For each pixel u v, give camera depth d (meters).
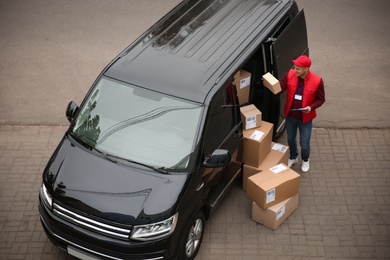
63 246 6.69
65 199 6.51
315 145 9.23
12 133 9.34
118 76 7.29
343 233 7.74
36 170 8.66
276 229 7.76
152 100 7.08
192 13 8.26
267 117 8.61
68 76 10.55
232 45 7.63
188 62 7.35
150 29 8.00
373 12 12.16
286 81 7.88
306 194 8.34
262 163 8.06
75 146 7.00
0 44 11.24
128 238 6.30
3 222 7.80
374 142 9.29
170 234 6.41
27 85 10.34
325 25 11.79
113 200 6.41
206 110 6.91
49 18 11.93
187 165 6.73
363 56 11.06
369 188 8.46
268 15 8.36
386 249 7.53
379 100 10.12
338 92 10.28
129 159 6.80
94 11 12.12
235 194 8.30
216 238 7.61
